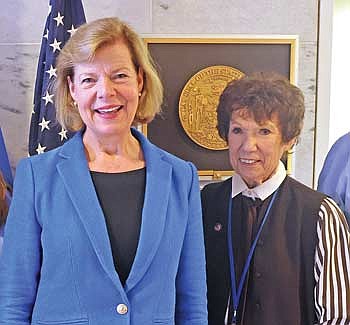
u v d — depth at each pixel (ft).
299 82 5.15
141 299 3.06
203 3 5.17
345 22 5.14
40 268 3.12
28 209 3.11
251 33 5.16
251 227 4.01
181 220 3.28
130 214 3.15
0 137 4.99
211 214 4.17
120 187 3.22
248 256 3.98
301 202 3.93
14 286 3.06
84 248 3.00
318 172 5.14
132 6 5.21
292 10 5.15
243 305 3.95
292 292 3.84
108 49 3.15
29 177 3.18
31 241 3.09
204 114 5.02
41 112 4.90
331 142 5.16
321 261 3.81
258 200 4.02
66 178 3.14
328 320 3.76
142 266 3.04
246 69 5.05
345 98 5.17
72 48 3.19
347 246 3.85
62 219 3.05
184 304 3.38
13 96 5.38
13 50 5.33
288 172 4.99
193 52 5.04
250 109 3.98
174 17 5.19
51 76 4.85
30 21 5.31
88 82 3.17
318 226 3.84
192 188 3.44
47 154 3.32
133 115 3.28
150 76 3.41
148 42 5.04
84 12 5.20
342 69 5.15
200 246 3.42
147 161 3.35
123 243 3.09
